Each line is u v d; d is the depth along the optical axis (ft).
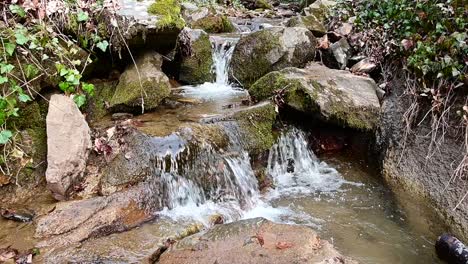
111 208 11.44
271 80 16.89
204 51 20.06
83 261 9.70
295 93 16.21
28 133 12.87
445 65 14.25
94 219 11.03
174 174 13.01
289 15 33.12
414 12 17.39
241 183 14.11
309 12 24.77
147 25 15.37
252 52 19.53
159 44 17.26
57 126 12.27
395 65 17.53
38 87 13.03
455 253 10.95
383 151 15.79
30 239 10.31
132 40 15.61
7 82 12.09
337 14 23.38
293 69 17.75
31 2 13.20
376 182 15.37
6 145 12.26
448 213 12.36
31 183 12.35
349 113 15.93
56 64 12.96
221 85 20.11
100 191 12.19
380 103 16.94
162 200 12.53
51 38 13.46
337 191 14.93
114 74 16.69
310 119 16.99
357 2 23.17
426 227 12.64
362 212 13.65
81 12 14.32
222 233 10.50
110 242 10.48
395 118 15.93
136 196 12.07
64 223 10.79
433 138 14.08
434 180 13.42
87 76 15.62
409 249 11.83
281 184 15.34
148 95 15.51
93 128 14.17
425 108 15.02
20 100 12.53
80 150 12.46
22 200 11.85
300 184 15.39
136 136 13.48
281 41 19.20
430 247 11.91
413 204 13.53
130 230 11.10
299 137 16.61
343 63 19.27
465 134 13.03
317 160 16.71
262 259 9.40
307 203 14.15
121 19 15.10
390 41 17.95
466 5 15.08
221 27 25.11
